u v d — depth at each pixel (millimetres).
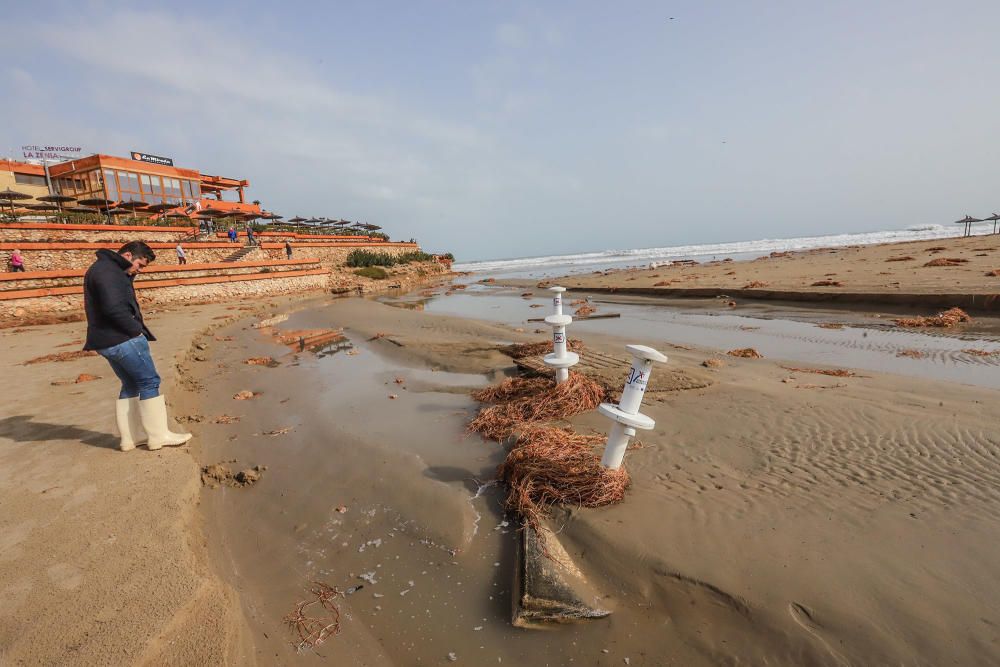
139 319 4660
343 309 20031
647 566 3059
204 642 2387
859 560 2957
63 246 18734
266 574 3314
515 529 3699
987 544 3035
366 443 5543
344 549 3596
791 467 4250
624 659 2498
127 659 2215
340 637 2721
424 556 3467
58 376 7859
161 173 32219
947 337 9773
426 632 2762
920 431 4781
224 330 15141
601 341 11422
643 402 6168
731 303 16812
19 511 3609
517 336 12406
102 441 5035
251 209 40969
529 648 2619
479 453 5148
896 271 18391
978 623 2439
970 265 17594
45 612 2525
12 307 15914
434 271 58875
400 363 9906
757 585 2803
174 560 2986
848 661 2318
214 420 6547
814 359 8766
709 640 2551
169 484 4051
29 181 29156
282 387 8266
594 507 3740
